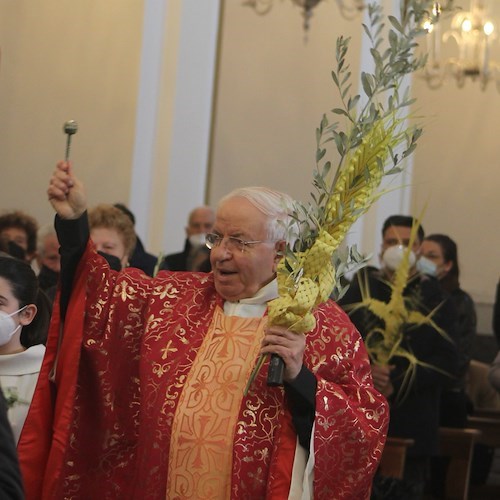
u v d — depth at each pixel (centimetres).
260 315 518
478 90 1473
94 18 1337
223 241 514
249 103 1414
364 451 497
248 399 496
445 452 917
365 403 508
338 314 526
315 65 1414
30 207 1315
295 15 1420
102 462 529
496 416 1046
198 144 1368
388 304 801
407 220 861
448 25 1405
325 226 483
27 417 522
